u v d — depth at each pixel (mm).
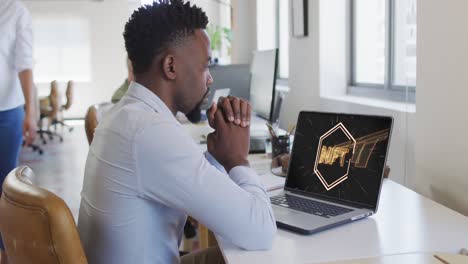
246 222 1180
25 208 1033
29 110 2828
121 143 1146
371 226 1385
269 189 1777
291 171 1739
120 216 1162
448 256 1144
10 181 1151
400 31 2787
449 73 1676
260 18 5691
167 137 1136
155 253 1197
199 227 2523
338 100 3080
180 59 1229
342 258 1167
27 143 2889
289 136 2273
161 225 1204
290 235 1332
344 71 3439
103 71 11133
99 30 11023
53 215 1004
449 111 1688
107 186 1166
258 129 2967
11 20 2719
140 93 1245
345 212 1460
